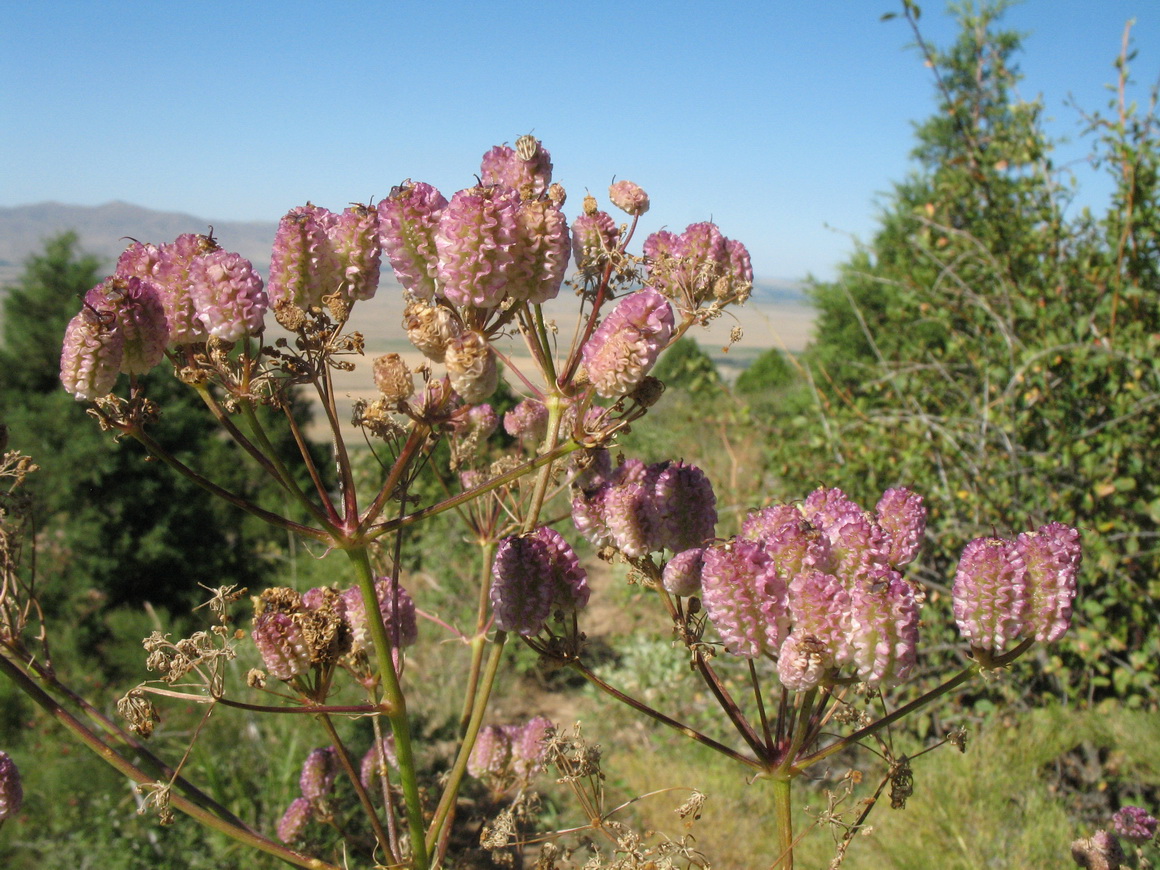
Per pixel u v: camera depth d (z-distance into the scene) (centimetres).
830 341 1669
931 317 761
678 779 604
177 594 1045
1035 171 730
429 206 192
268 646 207
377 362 189
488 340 203
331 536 194
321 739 632
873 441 726
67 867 533
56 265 1116
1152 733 484
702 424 1058
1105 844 284
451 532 1000
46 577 980
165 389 1092
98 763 616
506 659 854
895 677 169
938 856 433
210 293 184
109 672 889
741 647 183
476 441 307
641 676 775
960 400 761
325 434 1267
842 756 604
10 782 207
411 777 207
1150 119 655
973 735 574
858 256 1510
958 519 666
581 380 225
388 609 240
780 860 210
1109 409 648
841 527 188
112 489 1027
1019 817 471
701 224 231
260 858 550
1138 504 568
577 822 551
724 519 865
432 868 222
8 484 221
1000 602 179
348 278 198
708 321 223
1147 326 668
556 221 195
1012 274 748
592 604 1047
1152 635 548
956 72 827
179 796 197
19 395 1064
